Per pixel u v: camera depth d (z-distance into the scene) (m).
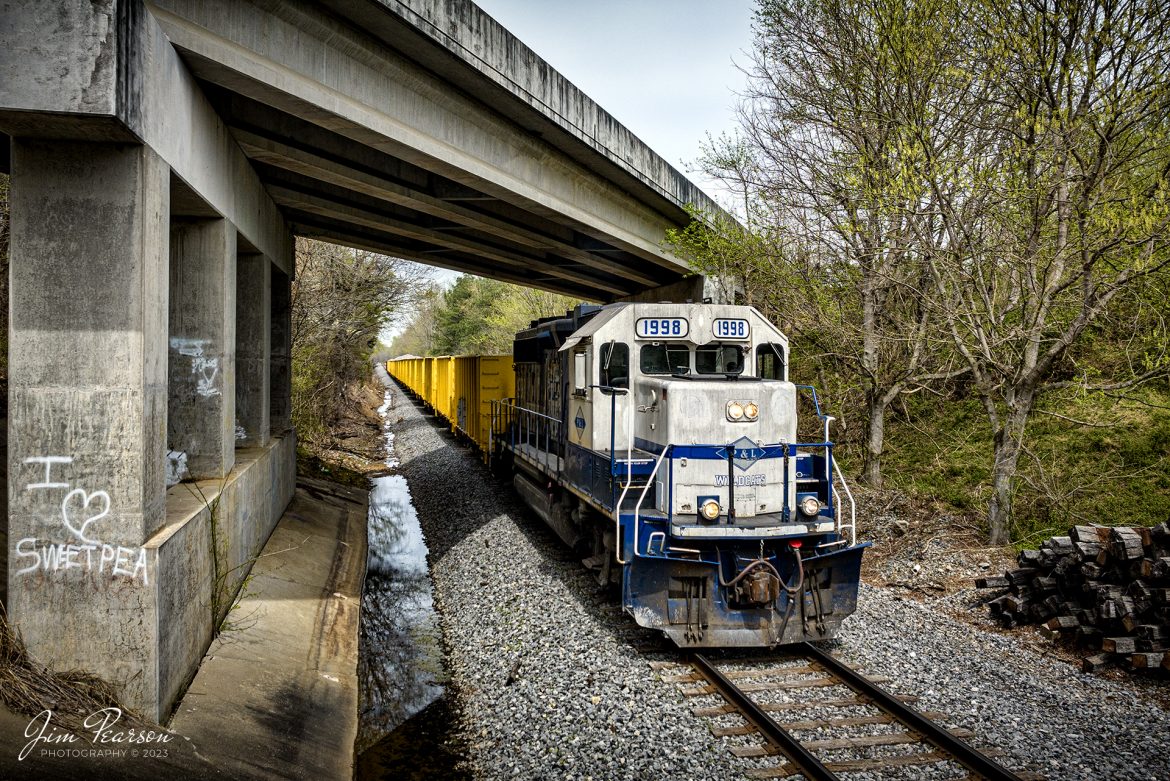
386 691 8.16
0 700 4.84
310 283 23.72
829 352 14.34
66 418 5.48
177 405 8.60
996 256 11.84
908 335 13.16
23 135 5.41
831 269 14.36
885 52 11.99
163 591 5.70
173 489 8.00
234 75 7.36
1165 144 10.02
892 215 11.92
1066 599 8.37
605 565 9.41
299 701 7.11
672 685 7.13
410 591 12.02
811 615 7.84
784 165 14.60
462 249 17.97
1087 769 5.47
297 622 9.02
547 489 13.12
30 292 5.48
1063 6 9.86
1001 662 7.57
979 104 11.52
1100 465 11.75
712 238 15.59
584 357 9.97
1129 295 12.82
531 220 16.03
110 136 5.43
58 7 4.94
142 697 5.48
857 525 12.50
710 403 8.20
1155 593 7.27
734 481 7.98
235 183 9.39
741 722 6.40
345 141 11.39
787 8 14.09
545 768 5.98
